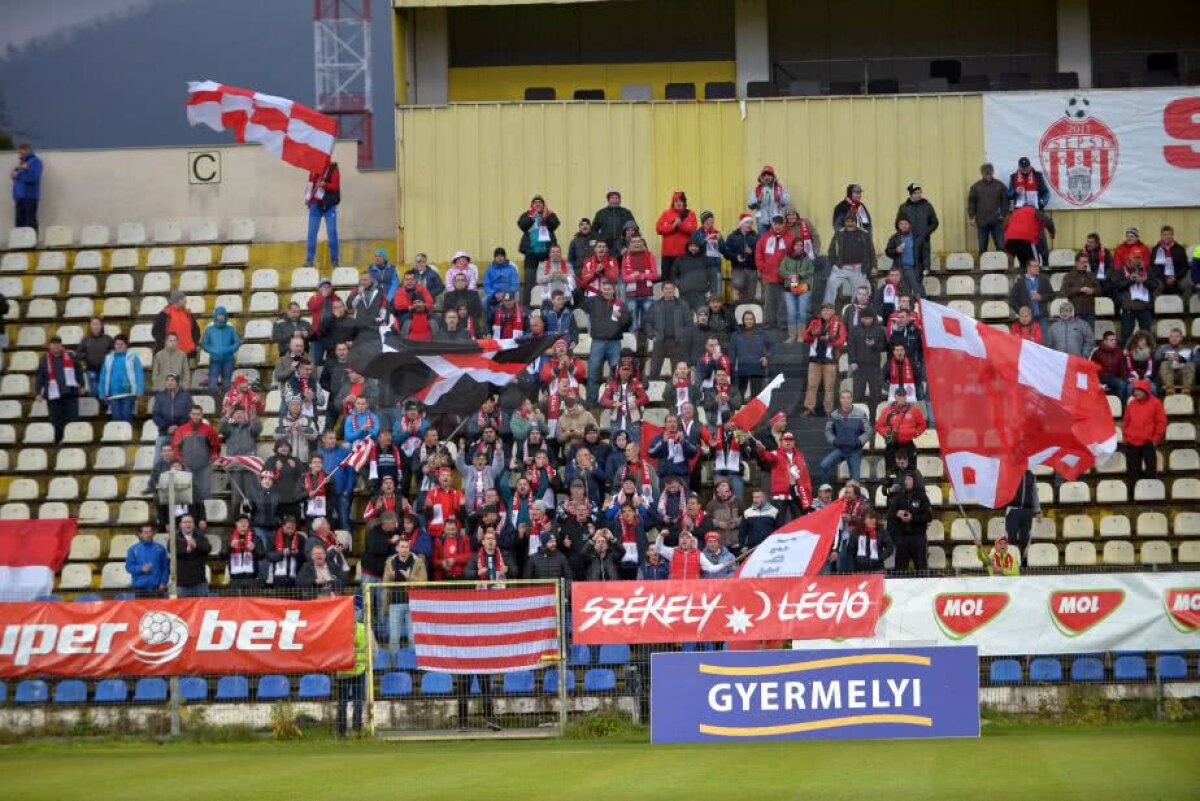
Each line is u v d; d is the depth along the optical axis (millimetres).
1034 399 60844
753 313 77250
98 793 40875
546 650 56594
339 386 75000
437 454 66750
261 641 56312
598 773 43688
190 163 93250
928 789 39000
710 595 55906
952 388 61438
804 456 72750
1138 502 74688
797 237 77625
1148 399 73062
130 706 58656
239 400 73688
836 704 53219
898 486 65500
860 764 44719
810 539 57594
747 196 87812
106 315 87125
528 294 82188
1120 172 87500
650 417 75625
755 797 38062
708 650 56750
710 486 72625
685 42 94875
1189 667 58656
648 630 55750
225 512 73125
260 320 85000
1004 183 87125
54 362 78562
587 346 80688
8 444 80062
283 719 57844
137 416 81938
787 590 55969
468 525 65562
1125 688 58438
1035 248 82688
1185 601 57094
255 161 93125
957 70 92188
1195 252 80750
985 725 57000
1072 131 87438
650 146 87875
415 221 87875
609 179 87875
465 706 57344
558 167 87875
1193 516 73375
